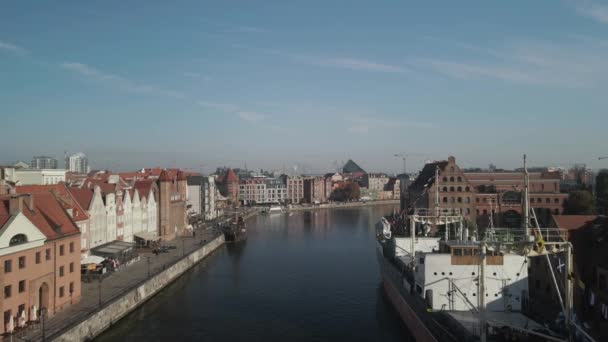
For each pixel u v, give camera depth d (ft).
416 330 192.54
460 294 183.93
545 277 194.18
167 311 240.53
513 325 161.17
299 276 320.70
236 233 482.69
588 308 174.19
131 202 378.53
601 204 447.01
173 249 371.35
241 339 203.21
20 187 254.27
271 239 503.20
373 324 222.48
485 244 153.48
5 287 168.66
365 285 296.71
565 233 196.44
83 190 311.88
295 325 220.84
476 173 583.17
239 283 300.81
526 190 174.19
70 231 213.46
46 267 192.03
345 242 474.49
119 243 325.01
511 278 181.68
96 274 257.75
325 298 266.36
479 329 156.56
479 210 485.15
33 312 182.91
